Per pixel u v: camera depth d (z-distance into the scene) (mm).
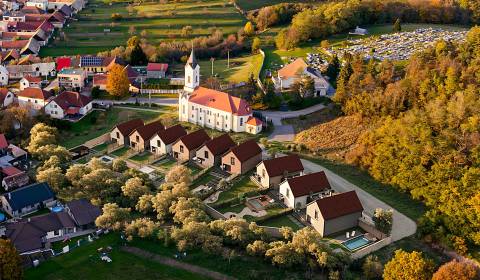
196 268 102812
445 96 146250
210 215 121875
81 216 115750
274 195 130625
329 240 114438
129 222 114125
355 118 160625
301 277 100750
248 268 102750
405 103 154625
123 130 159250
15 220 118688
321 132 159500
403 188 131125
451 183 122062
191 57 173250
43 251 106688
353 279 99500
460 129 135375
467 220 115000
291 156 135875
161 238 109312
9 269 92562
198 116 170875
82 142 163000
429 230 115875
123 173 134500
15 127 165750
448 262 104562
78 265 102938
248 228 109938
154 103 190000
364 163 141375
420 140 134125
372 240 114375
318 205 115312
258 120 162875
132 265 103500
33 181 137000
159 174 141125
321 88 183750
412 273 94312
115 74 189625
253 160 142375
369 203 128250
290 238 109688
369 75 167125
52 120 171250
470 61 159500
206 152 144250
